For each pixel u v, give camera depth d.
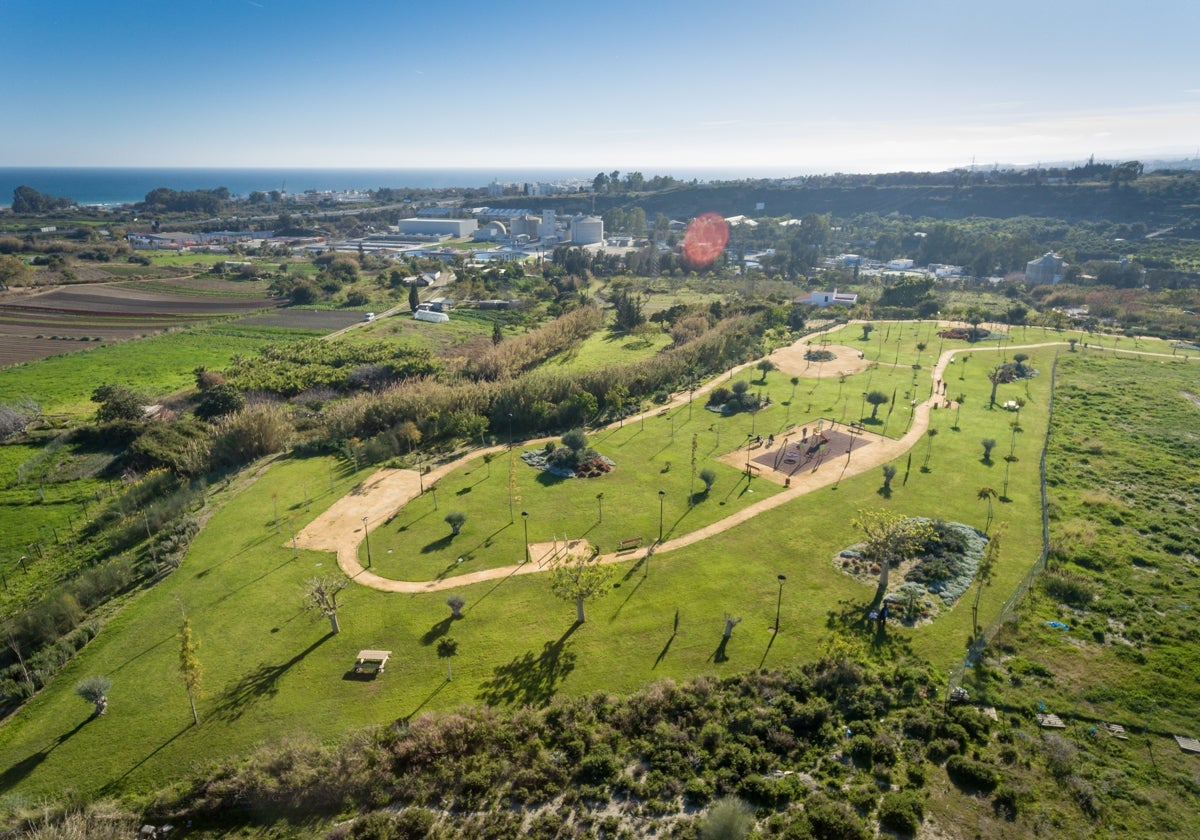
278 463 81.94
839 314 160.38
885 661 45.88
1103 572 56.19
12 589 59.81
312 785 36.94
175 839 35.28
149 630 50.94
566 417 94.56
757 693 43.28
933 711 41.00
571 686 44.31
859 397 102.88
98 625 51.78
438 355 137.12
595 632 49.50
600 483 74.12
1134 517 65.31
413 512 68.12
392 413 92.06
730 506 68.31
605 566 51.81
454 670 46.00
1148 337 141.25
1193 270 192.25
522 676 45.28
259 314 172.25
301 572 57.72
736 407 97.69
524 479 75.44
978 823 33.84
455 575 56.97
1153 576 55.59
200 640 49.44
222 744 40.41
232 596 54.50
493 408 94.38
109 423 91.62
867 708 41.31
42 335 147.50
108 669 47.16
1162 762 37.44
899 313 160.50
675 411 98.44
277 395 110.88
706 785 36.75
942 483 73.19
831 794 35.72
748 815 33.34
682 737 39.72
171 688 45.00
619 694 43.59
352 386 116.25
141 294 190.25
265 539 63.31
